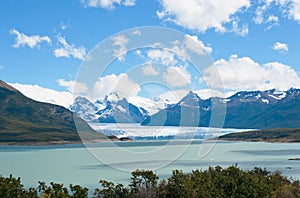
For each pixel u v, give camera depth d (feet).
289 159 491.31
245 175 186.29
